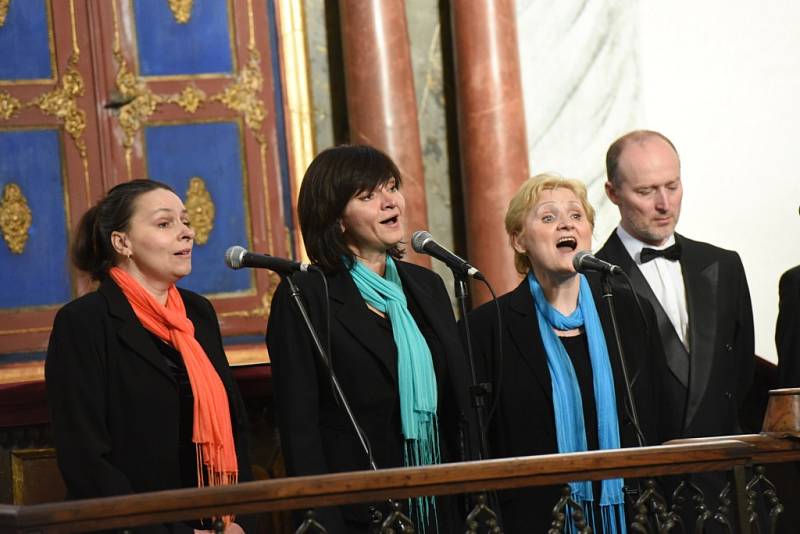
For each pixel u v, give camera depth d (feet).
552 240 25.39
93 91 46.09
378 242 23.90
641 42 48.26
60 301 44.96
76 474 22.27
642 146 29.09
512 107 45.52
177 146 46.57
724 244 48.16
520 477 19.49
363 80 45.09
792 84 49.08
